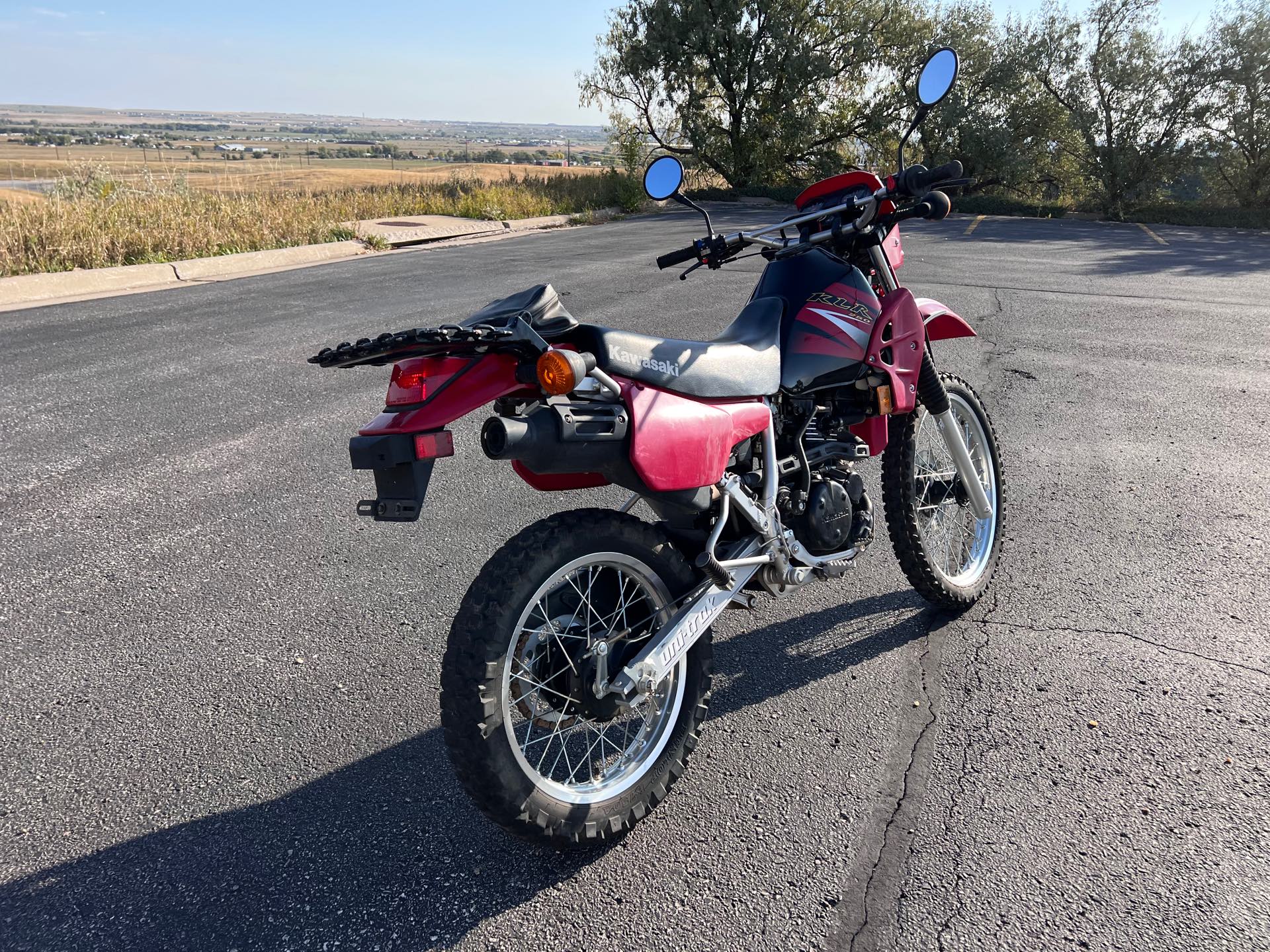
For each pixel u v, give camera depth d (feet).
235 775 9.48
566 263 45.65
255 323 31.35
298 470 18.10
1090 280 41.22
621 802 8.44
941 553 13.29
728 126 102.68
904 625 12.38
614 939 7.41
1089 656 11.48
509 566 7.73
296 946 7.36
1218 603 12.75
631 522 8.50
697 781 9.37
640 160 97.40
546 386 7.19
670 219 75.10
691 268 11.08
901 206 10.78
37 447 19.35
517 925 7.56
